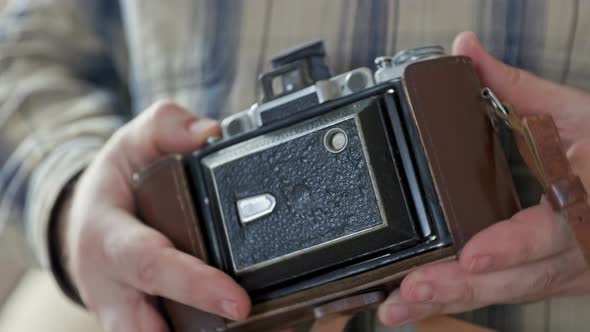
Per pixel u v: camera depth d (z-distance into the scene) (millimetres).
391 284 590
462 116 562
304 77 613
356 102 579
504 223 538
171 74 870
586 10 707
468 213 543
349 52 774
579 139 628
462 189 546
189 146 691
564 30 713
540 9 719
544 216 537
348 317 638
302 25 797
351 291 580
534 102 624
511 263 534
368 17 768
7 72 1010
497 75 615
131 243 638
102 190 713
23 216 915
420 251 553
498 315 720
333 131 572
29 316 1197
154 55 881
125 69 1085
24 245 940
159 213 659
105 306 701
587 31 709
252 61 816
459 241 540
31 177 897
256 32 817
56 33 1040
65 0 1047
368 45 767
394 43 757
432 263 548
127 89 1100
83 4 1054
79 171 822
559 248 540
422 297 544
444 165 546
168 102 720
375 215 558
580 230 517
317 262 584
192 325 653
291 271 595
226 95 827
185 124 700
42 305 1200
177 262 610
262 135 615
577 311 708
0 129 951
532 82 617
